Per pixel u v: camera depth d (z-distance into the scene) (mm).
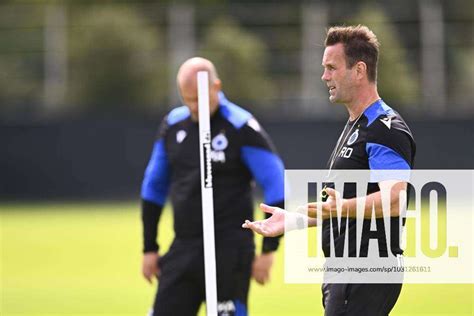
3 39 120750
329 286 19469
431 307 37719
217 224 25531
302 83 114812
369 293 19047
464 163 101000
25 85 119812
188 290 25766
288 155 103625
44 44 120438
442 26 113375
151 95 119375
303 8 117625
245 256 25500
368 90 19484
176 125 26406
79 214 90375
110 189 106312
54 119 106625
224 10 119750
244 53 116750
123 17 121438
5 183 107375
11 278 48969
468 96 110812
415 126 101375
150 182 27156
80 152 106500
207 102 22344
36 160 107062
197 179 25688
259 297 41281
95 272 50844
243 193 25812
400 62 111625
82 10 122438
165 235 66438
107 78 119312
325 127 103125
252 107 113625
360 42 19391
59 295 42656
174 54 118938
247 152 25688
